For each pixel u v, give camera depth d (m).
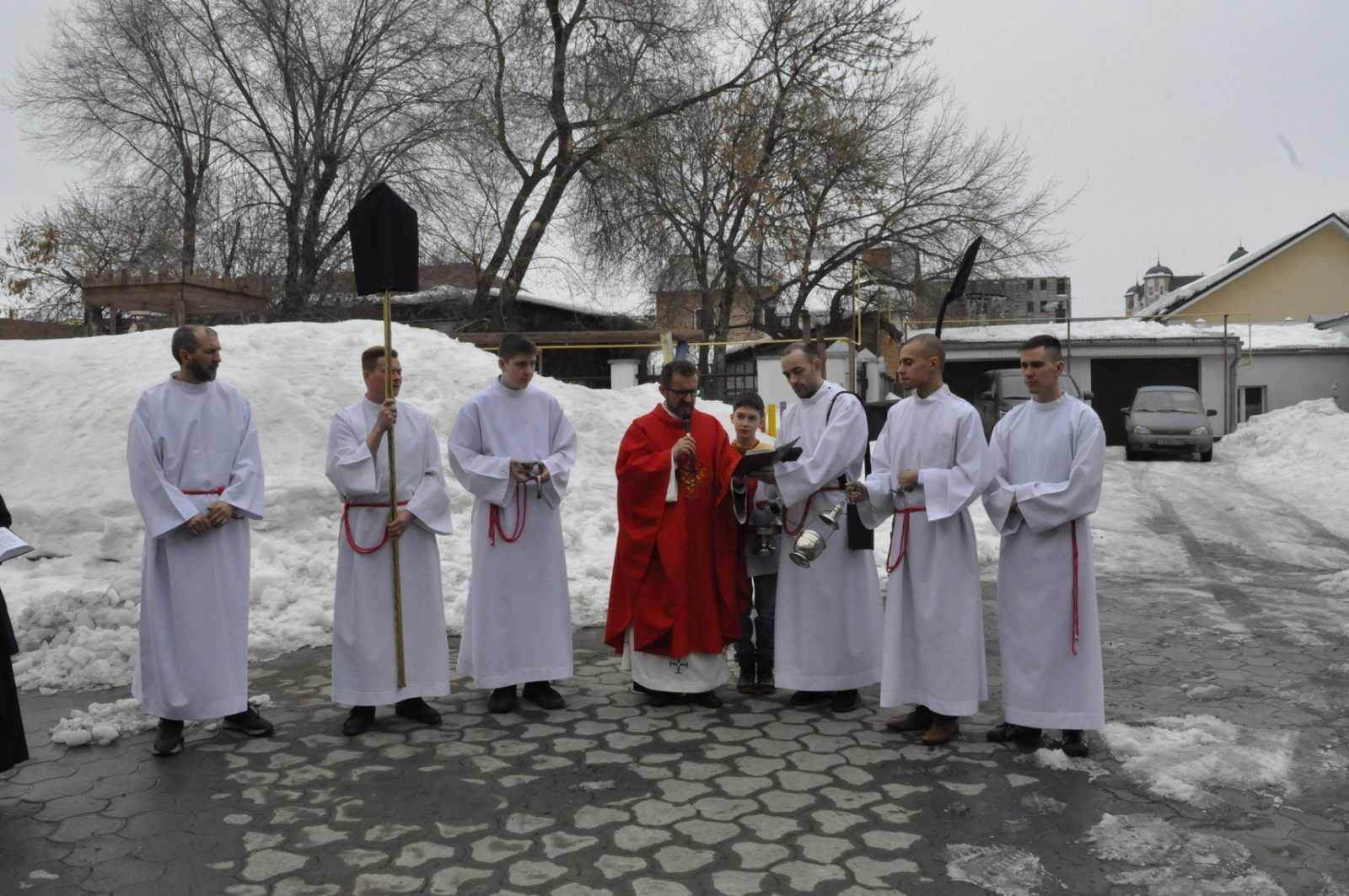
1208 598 9.01
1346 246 35.81
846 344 18.22
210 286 15.89
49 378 10.93
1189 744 5.13
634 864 3.89
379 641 5.45
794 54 26.64
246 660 5.32
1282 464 19.33
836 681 5.79
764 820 4.29
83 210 27.78
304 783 4.73
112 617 6.92
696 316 30.33
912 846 4.04
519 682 5.82
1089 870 3.83
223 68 24.75
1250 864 3.87
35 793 4.62
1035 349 5.17
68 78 24.55
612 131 24.84
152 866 3.89
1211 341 27.61
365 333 12.61
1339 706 5.80
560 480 5.93
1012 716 5.10
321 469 9.80
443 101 24.58
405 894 3.67
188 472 5.18
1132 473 19.05
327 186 24.39
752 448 6.00
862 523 5.70
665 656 5.93
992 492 5.20
